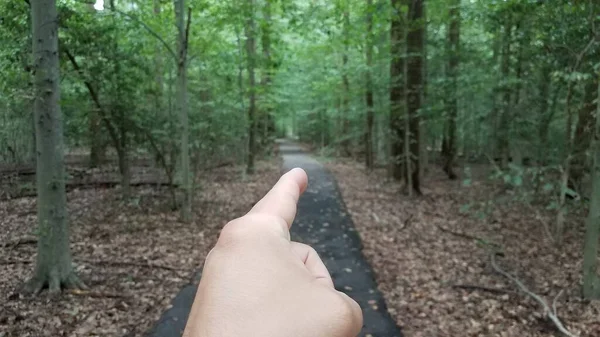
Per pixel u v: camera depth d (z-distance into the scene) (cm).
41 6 453
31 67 469
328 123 2833
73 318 455
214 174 1627
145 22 830
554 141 890
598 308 488
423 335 454
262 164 2123
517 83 850
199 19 934
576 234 787
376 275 625
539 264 651
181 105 868
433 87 1134
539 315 487
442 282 593
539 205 958
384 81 1310
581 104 638
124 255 673
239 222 47
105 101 819
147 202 1051
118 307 488
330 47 1391
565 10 557
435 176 1616
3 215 926
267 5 966
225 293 36
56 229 504
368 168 1889
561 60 637
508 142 1037
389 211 1037
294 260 41
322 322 34
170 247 723
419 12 1059
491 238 787
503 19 714
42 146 482
